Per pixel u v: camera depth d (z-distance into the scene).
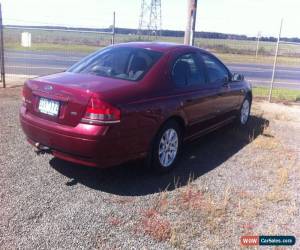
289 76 20.98
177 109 4.87
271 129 7.74
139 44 5.45
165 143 4.89
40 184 4.38
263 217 3.96
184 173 5.04
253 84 16.20
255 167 5.41
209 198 4.28
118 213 3.83
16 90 10.02
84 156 4.06
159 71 4.79
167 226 3.63
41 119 4.34
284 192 4.61
